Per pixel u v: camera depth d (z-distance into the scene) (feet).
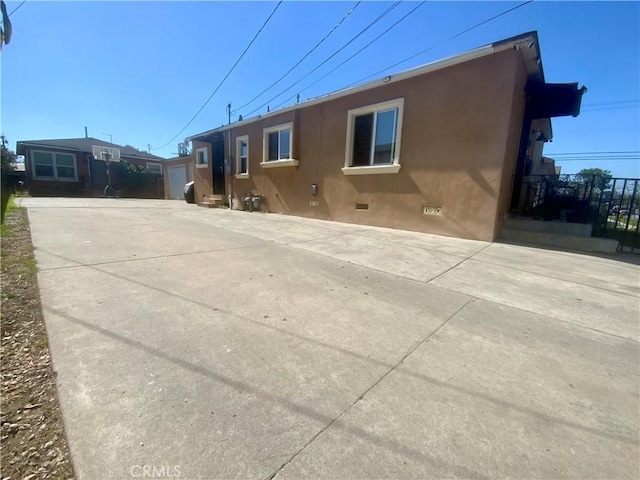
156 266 11.94
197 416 4.69
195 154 48.03
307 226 24.45
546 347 7.34
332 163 27.40
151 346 6.48
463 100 19.33
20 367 5.56
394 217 23.31
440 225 20.93
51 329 6.90
